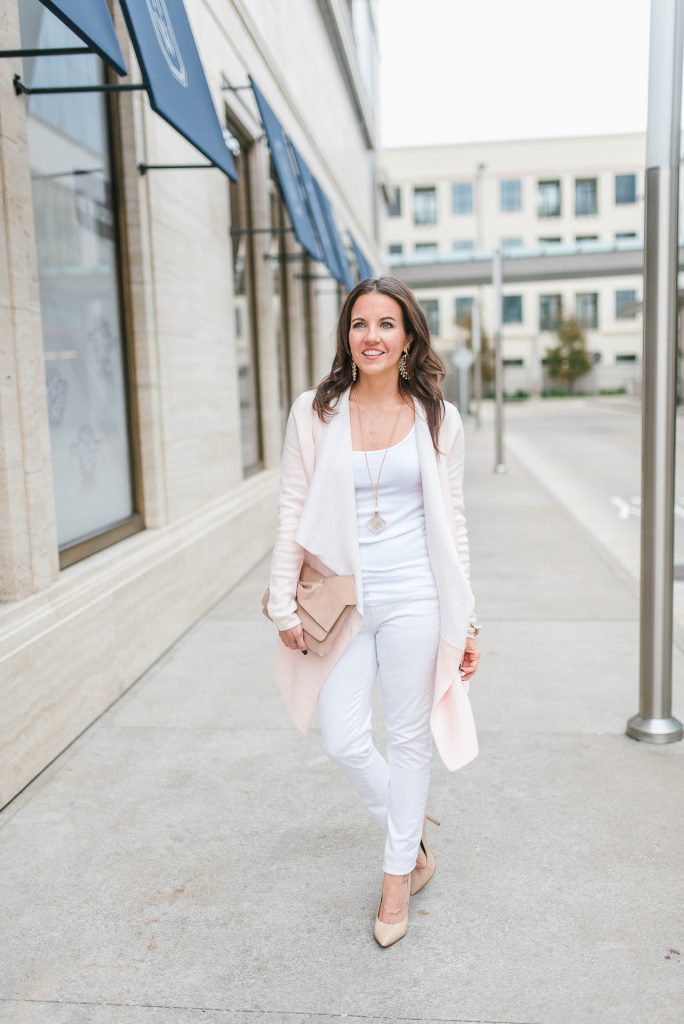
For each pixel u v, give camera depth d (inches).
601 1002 85.5
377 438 92.6
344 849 115.6
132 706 167.9
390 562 93.1
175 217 222.4
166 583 202.1
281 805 128.2
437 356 93.9
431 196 2493.8
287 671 100.2
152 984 89.6
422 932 97.5
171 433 216.2
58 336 169.8
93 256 186.2
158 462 208.4
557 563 297.1
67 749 148.3
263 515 314.8
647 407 140.6
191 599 222.4
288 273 427.5
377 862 112.5
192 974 91.0
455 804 127.3
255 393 344.8
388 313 89.7
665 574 144.8
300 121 424.2
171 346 216.8
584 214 2490.2
